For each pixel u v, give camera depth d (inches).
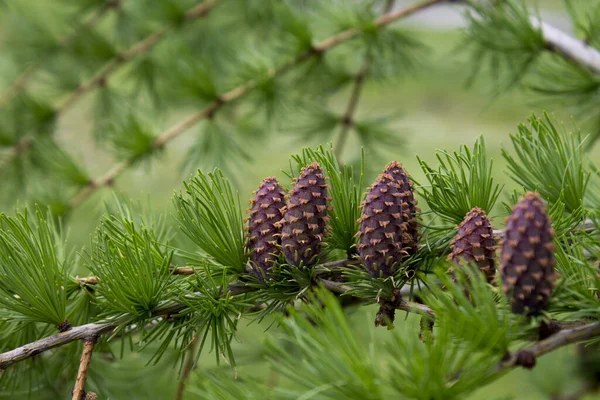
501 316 24.1
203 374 24.3
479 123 110.8
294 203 25.4
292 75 42.3
